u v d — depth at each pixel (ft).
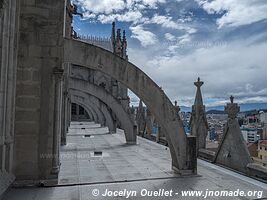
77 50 40.11
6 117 31.42
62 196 30.19
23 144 35.12
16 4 34.76
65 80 71.92
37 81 36.11
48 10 37.04
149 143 80.84
